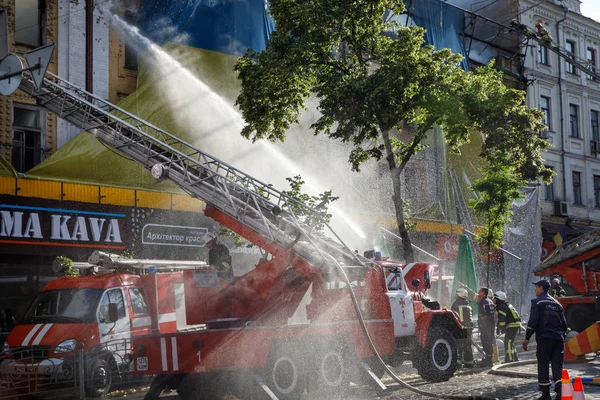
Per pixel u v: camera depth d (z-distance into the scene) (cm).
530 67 4019
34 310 1414
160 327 1502
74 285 1427
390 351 1255
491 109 1875
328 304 1273
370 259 1337
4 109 2091
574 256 2255
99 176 2130
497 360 1641
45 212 1977
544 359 1019
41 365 1284
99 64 2295
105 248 2088
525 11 4012
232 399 1260
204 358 1059
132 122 2186
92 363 1318
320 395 1166
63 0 2225
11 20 2112
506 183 2528
